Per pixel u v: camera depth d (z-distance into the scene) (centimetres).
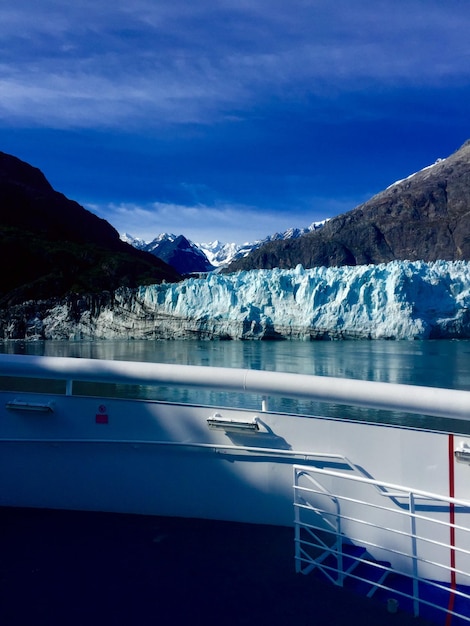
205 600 218
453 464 240
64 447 294
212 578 233
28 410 290
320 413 2075
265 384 262
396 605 212
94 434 290
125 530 274
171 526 277
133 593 222
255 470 274
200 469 282
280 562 245
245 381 264
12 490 299
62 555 252
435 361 3856
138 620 205
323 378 257
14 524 281
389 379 3228
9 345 5650
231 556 250
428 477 245
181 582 230
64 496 295
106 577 234
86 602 217
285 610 212
